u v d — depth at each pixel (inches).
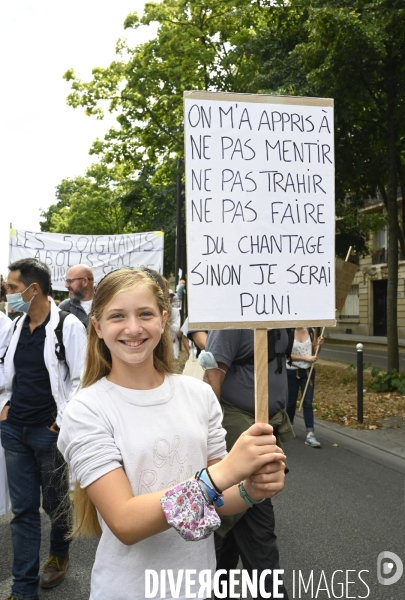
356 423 319.9
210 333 120.1
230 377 119.5
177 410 72.5
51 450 135.2
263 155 82.4
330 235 83.7
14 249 423.2
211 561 73.2
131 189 1104.2
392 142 434.0
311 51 394.0
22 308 136.9
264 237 81.2
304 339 275.6
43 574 142.8
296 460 255.1
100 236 431.8
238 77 634.8
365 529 173.8
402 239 523.2
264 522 110.3
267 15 496.1
